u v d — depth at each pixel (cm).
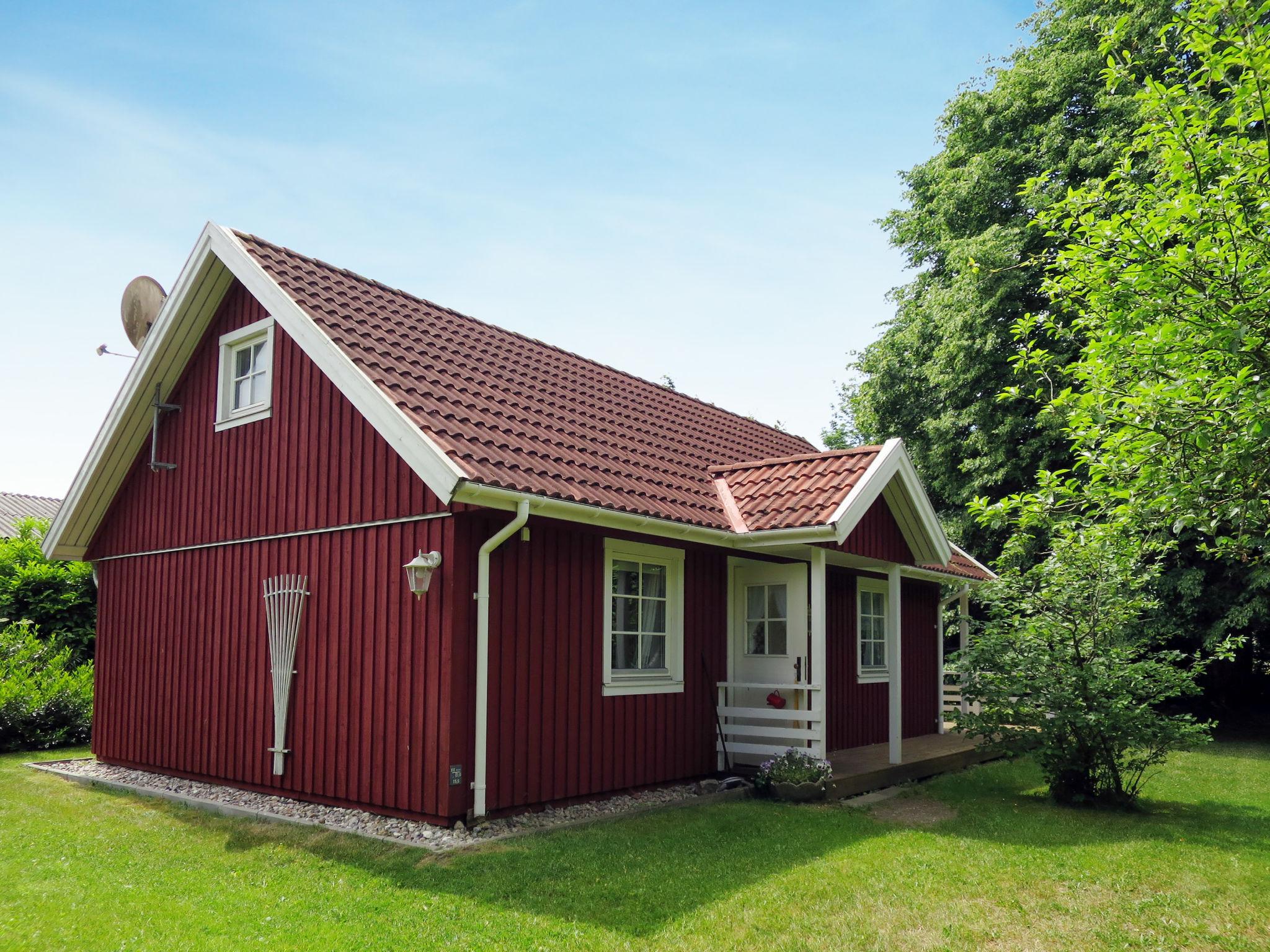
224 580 988
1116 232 636
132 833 766
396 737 782
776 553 1049
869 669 1335
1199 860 713
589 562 891
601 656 895
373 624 817
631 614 952
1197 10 639
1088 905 598
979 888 628
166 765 1030
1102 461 659
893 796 978
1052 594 947
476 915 554
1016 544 802
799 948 513
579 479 833
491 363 1049
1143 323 636
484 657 757
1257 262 598
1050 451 1823
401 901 579
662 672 978
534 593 828
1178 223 629
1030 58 2111
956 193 2031
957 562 1606
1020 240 1853
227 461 1003
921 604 1516
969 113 2070
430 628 766
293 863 664
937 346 2098
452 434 764
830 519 915
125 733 1098
